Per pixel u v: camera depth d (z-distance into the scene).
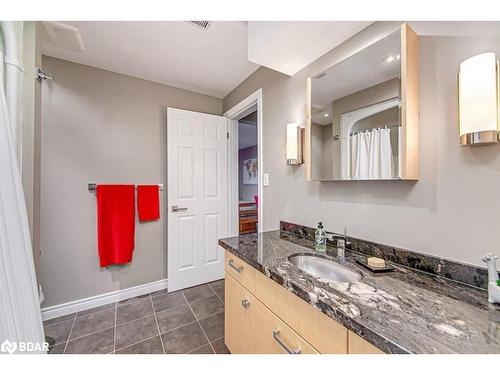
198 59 1.91
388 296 0.71
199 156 2.50
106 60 1.92
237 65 2.01
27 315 0.82
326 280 0.82
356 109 1.15
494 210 0.75
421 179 0.94
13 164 0.81
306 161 1.45
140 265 2.25
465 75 0.74
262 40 1.30
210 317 1.85
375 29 1.11
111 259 2.07
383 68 1.02
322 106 1.34
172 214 2.32
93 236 2.03
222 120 2.65
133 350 1.46
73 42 1.66
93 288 2.03
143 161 2.26
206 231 2.54
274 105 1.84
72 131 1.93
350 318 0.59
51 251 1.85
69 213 1.92
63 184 1.90
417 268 0.93
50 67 1.84
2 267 0.74
